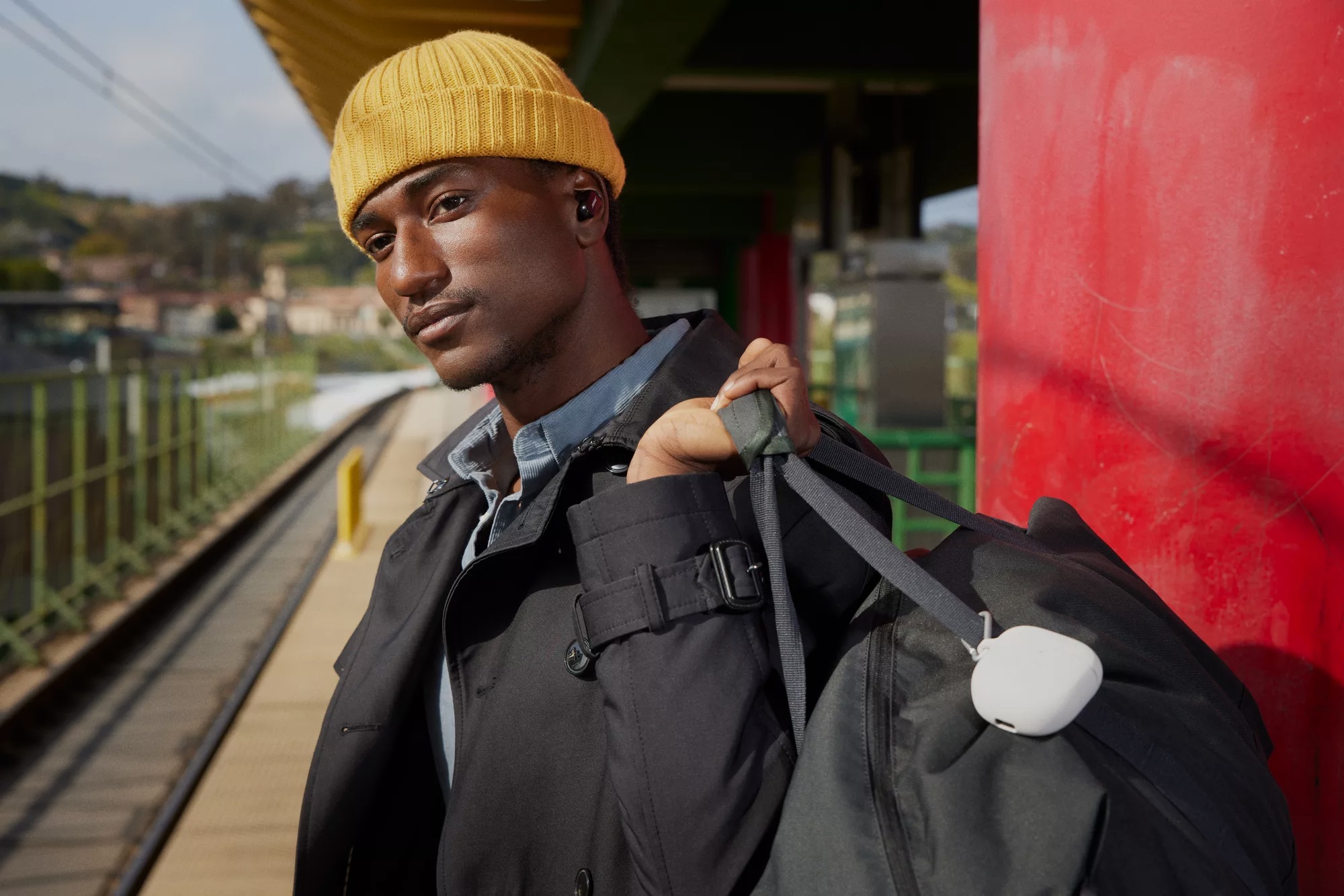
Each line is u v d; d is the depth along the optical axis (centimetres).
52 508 1027
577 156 91
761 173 1121
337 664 114
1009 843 66
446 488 115
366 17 561
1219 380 114
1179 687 76
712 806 76
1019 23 133
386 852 113
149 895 327
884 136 972
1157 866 65
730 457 83
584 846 86
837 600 88
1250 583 113
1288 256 109
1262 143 109
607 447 94
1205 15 112
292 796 402
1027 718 66
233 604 862
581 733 88
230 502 1361
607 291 100
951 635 78
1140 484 120
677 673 78
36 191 18250
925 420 816
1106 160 121
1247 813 71
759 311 1659
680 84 1074
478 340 92
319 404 4350
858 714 76
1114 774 67
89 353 6294
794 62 714
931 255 811
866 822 70
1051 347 128
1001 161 138
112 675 654
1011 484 136
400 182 90
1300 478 110
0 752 509
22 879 383
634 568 81
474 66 88
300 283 16100
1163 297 117
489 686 94
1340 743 109
